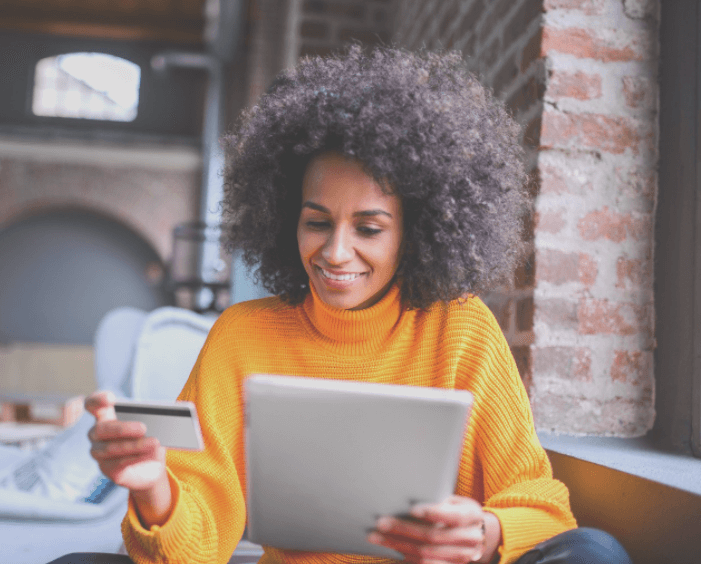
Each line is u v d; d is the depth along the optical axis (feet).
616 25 4.01
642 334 3.93
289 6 9.03
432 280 2.95
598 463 3.08
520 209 3.66
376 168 2.63
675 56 3.87
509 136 3.36
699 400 3.45
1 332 23.06
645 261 3.96
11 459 5.75
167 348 6.58
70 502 4.61
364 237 2.73
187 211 23.45
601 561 2.08
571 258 3.91
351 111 2.76
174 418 2.12
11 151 22.94
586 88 3.96
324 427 1.85
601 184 3.97
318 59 3.33
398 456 1.86
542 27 3.96
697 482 2.63
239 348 3.03
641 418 3.89
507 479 2.77
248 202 3.32
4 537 4.17
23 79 24.18
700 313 3.49
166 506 2.36
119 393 6.54
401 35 7.48
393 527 1.97
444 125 2.89
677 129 3.81
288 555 2.78
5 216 22.93
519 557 2.33
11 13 24.11
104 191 23.24
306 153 2.80
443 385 2.90
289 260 3.23
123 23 24.30
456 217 2.93
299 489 1.95
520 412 2.87
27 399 12.65
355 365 2.95
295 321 3.08
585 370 3.87
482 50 5.01
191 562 2.43
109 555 2.46
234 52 22.54
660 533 2.59
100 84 24.38
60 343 23.21
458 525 1.94
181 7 23.70
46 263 23.45
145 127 24.20
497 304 4.36
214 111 23.11
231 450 2.92
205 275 20.06
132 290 23.63
